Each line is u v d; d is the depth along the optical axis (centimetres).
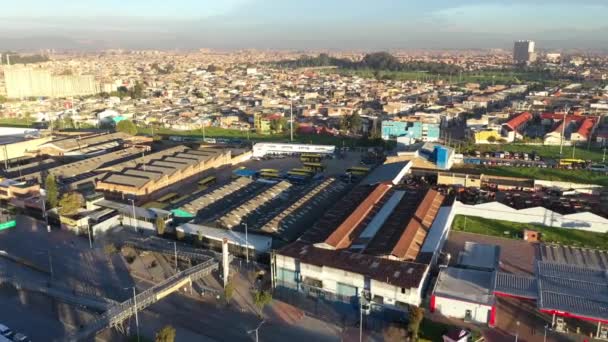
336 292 6419
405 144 15550
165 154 13775
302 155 14638
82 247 8294
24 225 9331
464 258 7569
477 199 10650
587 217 8938
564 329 5756
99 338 5697
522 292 6153
